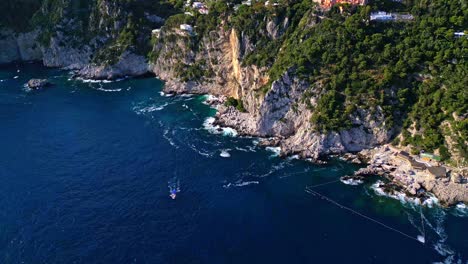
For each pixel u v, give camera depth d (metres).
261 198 123.31
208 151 147.75
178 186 128.50
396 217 116.06
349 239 108.56
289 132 155.00
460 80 139.50
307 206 120.38
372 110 142.38
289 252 104.38
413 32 152.12
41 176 134.50
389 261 101.56
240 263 101.19
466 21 152.50
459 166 127.38
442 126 136.00
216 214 116.88
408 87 145.38
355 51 150.38
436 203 121.19
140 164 140.00
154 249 105.31
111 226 112.75
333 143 143.38
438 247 105.75
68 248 105.75
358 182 130.00
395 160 135.12
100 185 129.50
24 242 107.81
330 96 145.00
